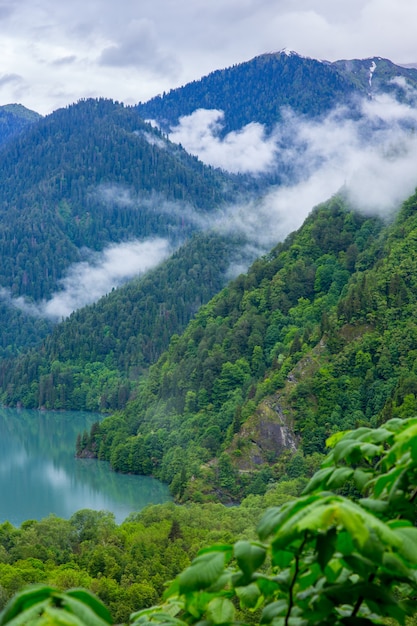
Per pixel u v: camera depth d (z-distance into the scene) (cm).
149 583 7044
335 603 592
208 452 14988
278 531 548
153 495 14188
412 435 614
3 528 9306
